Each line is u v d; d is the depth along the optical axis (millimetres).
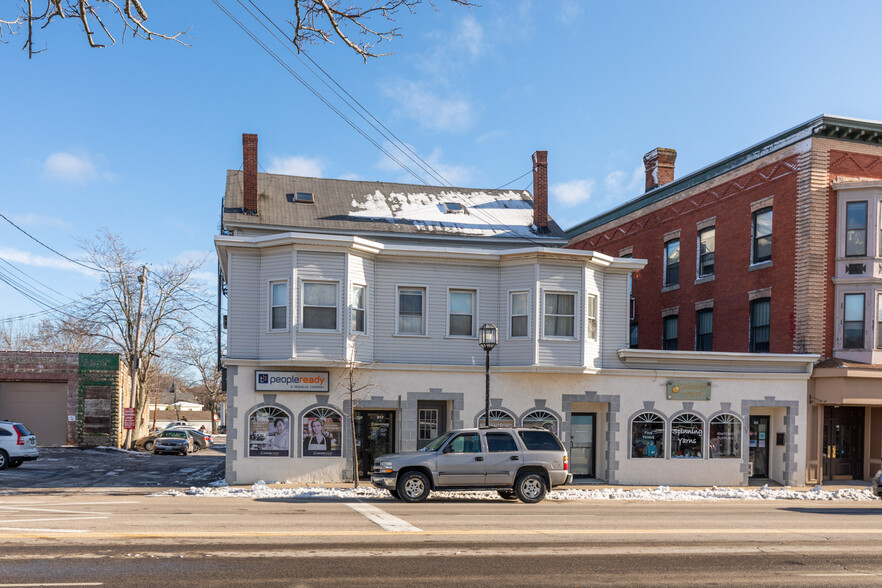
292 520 13141
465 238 28797
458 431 17531
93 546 10102
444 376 23062
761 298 26672
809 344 24344
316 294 21969
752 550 10773
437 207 31203
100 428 38500
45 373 38219
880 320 24188
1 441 26312
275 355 21812
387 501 17156
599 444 24203
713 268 29359
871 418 26000
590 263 24031
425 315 23469
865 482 25453
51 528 11797
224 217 26953
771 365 24609
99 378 38656
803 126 25000
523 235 29812
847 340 24375
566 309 23688
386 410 23344
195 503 16312
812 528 13328
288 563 9156
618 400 23828
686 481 23891
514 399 23328
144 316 46562
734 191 28312
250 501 16984
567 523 13258
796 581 8789
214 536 11047
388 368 22656
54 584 7879
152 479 23797
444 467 17078
